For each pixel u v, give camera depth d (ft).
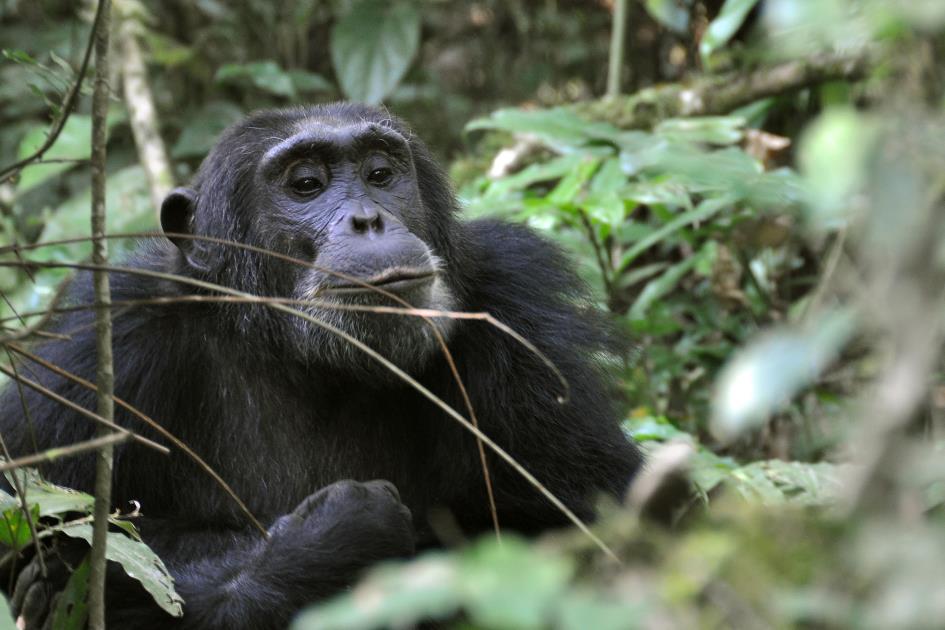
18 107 64.85
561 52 75.00
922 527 12.30
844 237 28.78
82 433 31.63
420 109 71.46
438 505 32.83
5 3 68.74
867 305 12.98
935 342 12.29
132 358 32.55
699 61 63.41
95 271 22.50
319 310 30.71
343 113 33.91
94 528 21.98
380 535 27.91
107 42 22.34
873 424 12.50
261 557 27.91
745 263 47.32
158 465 32.42
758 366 13.01
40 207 63.21
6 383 33.83
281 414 33.12
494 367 32.58
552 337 33.22
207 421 33.17
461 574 11.80
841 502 15.02
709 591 14.29
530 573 11.62
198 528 32.19
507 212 48.29
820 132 13.00
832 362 42.16
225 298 22.81
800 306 46.39
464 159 60.49
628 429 39.45
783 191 34.47
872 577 12.89
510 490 32.07
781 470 35.35
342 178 32.09
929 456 12.35
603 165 50.03
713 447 45.75
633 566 16.43
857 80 49.47
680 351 47.65
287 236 32.04
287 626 27.35
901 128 12.86
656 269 49.96
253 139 33.24
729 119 48.06
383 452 33.22
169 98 67.51
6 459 26.43
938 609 11.68
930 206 12.34
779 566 14.33
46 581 27.99
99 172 22.41
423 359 30.94
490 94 76.43
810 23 13.60
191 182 35.91
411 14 65.77
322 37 73.46
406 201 32.40
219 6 69.41
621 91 60.03
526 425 32.17
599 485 32.04
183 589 28.25
